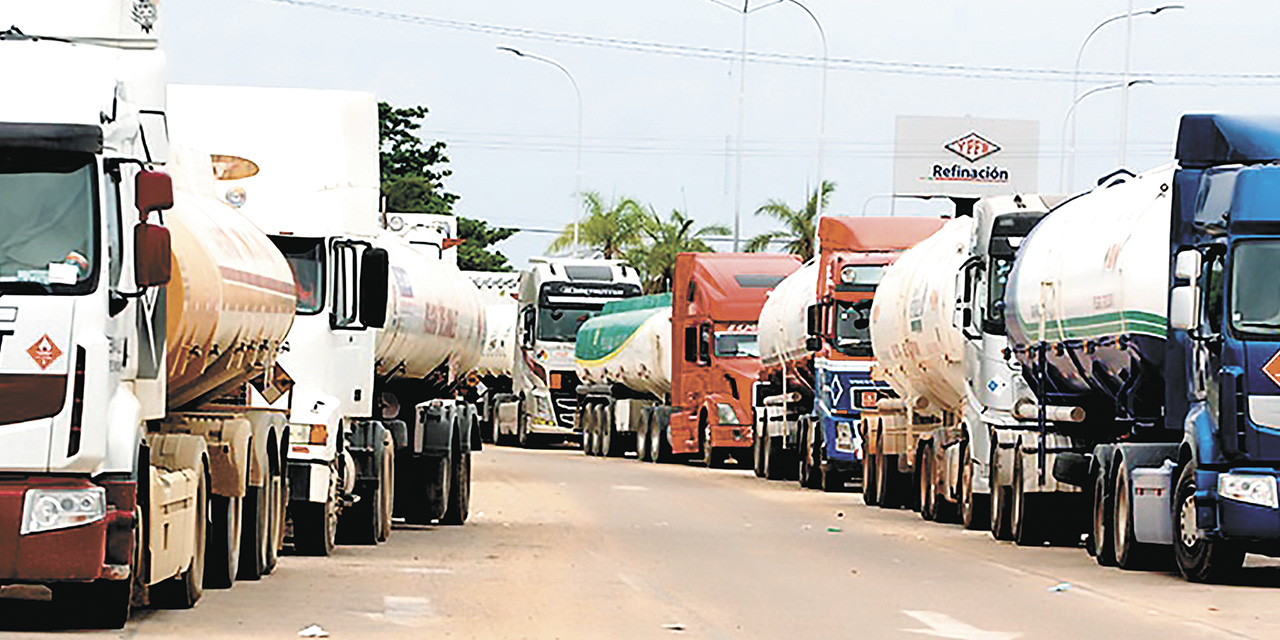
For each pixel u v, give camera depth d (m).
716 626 30.02
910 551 46.00
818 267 76.69
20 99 25.70
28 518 25.42
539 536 49.28
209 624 28.69
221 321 31.66
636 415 105.38
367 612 30.98
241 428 33.00
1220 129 38.81
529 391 117.94
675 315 95.00
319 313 43.25
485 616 30.75
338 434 42.69
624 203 170.75
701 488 74.81
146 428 30.53
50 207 25.72
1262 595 35.81
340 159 44.41
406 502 53.03
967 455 54.16
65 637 26.64
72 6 27.73
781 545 47.19
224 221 34.19
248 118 44.47
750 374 90.94
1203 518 37.12
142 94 28.08
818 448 76.31
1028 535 48.66
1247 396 36.66
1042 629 30.17
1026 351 50.03
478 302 63.69
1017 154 146.38
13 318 25.39
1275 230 36.72
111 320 25.98
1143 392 42.19
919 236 75.12
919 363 60.56
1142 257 41.81
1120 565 41.56
